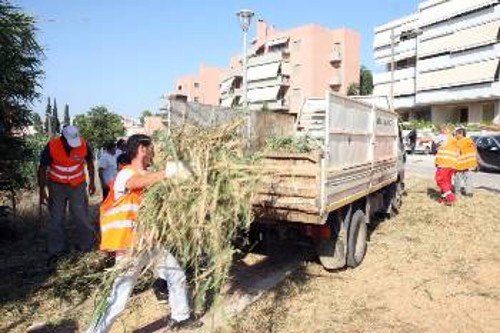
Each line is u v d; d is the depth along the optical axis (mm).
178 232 4348
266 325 5184
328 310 5645
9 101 7938
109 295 4348
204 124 7578
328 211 5992
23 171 9164
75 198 7801
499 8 42188
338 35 56562
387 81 56812
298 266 7172
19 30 7133
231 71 68625
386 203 9984
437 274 6891
